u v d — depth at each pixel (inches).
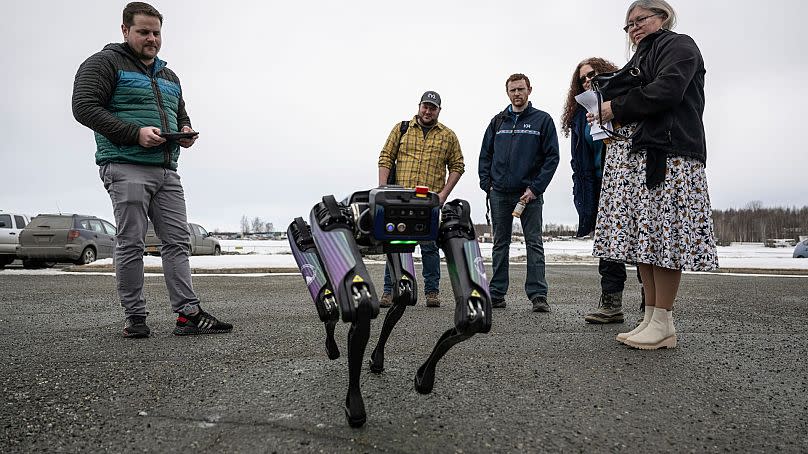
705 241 122.6
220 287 294.2
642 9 132.2
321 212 76.2
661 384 99.9
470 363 114.5
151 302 220.8
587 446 71.4
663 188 123.7
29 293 258.2
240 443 71.1
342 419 79.8
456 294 71.7
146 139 138.0
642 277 139.4
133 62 146.3
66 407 85.7
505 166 202.5
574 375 105.5
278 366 112.0
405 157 213.8
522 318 177.9
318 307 80.2
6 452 68.7
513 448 70.3
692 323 169.6
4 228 504.1
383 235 69.8
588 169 175.3
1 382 99.9
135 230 142.9
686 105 123.9
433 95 210.1
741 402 89.9
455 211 78.3
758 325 165.9
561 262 627.2
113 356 121.3
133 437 73.4
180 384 98.4
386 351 126.4
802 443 73.2
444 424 78.4
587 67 171.3
